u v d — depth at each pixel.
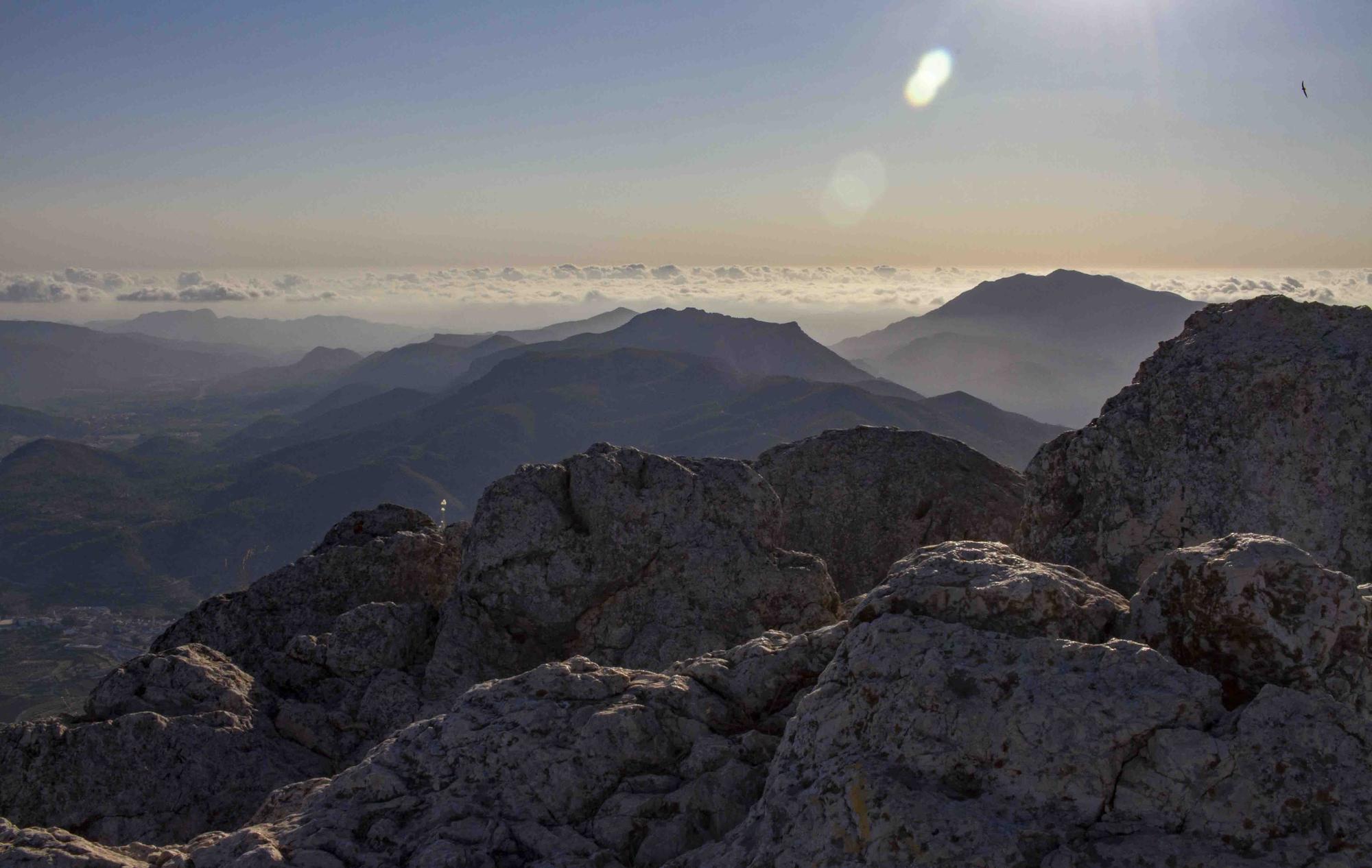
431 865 7.41
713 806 8.07
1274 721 6.59
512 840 8.00
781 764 7.68
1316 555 12.68
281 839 8.08
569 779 8.62
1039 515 15.16
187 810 11.35
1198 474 13.66
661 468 16.00
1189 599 7.65
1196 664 7.54
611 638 14.85
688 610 15.03
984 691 7.19
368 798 8.73
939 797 6.62
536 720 9.13
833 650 9.89
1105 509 14.28
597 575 14.99
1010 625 7.99
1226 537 7.98
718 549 15.36
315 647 14.54
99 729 11.68
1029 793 6.66
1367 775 6.26
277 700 13.55
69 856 7.69
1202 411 13.96
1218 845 6.16
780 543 16.34
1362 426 12.95
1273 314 14.73
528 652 14.91
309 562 17.39
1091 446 14.69
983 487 20.11
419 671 14.55
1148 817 6.43
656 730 9.08
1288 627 7.08
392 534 18.62
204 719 12.27
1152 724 6.71
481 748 8.93
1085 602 8.30
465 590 14.95
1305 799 6.21
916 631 7.84
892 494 20.20
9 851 7.74
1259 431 13.48
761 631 14.91
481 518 15.41
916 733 7.11
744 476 16.14
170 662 13.23
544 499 15.48
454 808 8.21
